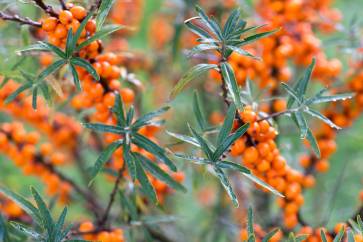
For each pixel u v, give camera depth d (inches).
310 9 29.2
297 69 31.2
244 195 31.6
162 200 28.6
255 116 23.0
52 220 22.1
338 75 29.7
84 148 33.3
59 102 30.3
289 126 31.9
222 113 32.7
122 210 26.8
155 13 41.1
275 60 27.2
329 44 30.0
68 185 31.4
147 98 35.3
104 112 24.7
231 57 25.7
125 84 27.7
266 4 29.1
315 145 22.9
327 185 35.3
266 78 27.3
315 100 23.0
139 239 30.2
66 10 22.8
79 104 26.4
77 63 22.4
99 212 31.0
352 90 28.1
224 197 32.8
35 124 30.5
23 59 25.7
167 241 30.8
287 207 25.6
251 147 23.1
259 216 29.3
